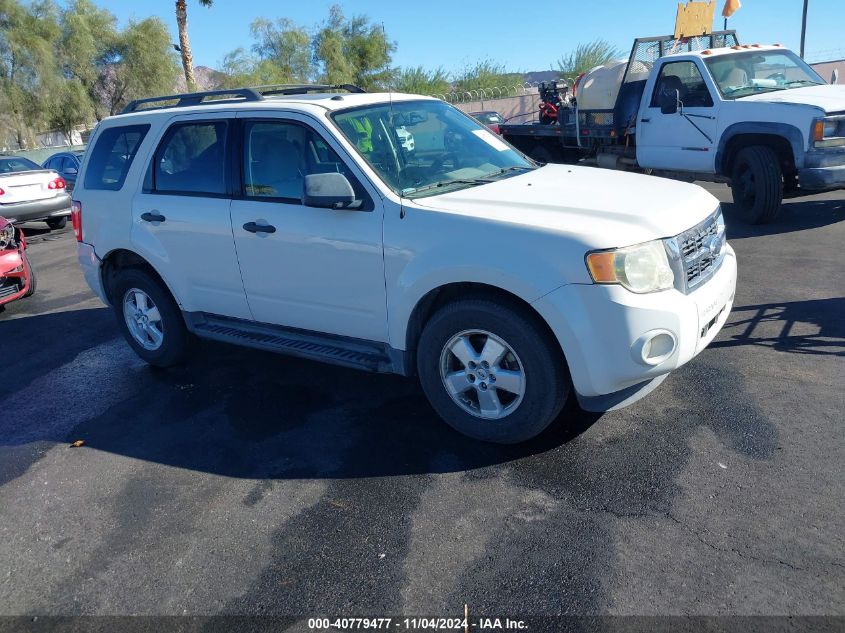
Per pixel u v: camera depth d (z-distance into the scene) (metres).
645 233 3.39
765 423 3.81
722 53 9.25
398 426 4.21
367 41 40.59
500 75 39.00
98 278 5.58
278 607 2.83
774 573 2.73
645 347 3.33
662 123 9.63
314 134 4.21
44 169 13.89
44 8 33.94
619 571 2.83
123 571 3.14
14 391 5.45
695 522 3.07
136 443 4.35
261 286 4.54
